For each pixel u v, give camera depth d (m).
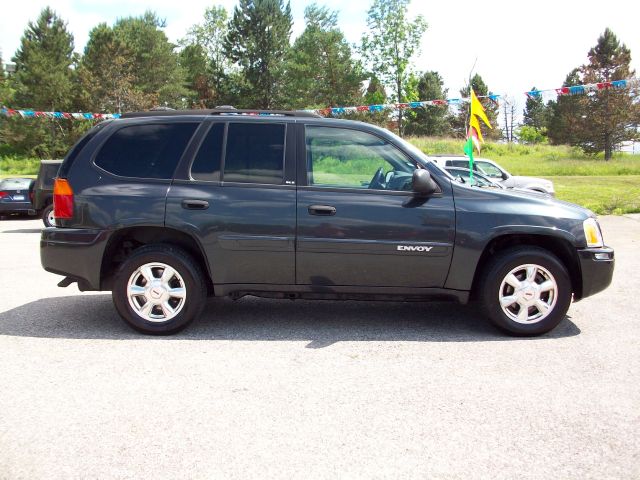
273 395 3.84
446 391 3.90
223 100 62.03
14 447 3.16
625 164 39.47
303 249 5.03
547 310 5.06
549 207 5.12
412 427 3.39
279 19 60.66
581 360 4.52
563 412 3.58
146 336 5.14
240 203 5.05
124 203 5.08
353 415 3.54
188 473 2.90
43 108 62.66
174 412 3.58
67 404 3.70
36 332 5.25
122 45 60.34
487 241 4.98
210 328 5.38
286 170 5.12
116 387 3.97
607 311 6.02
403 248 4.99
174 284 5.14
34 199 13.36
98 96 58.91
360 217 4.99
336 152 5.17
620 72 55.06
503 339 5.06
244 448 3.15
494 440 3.23
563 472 2.91
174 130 5.27
